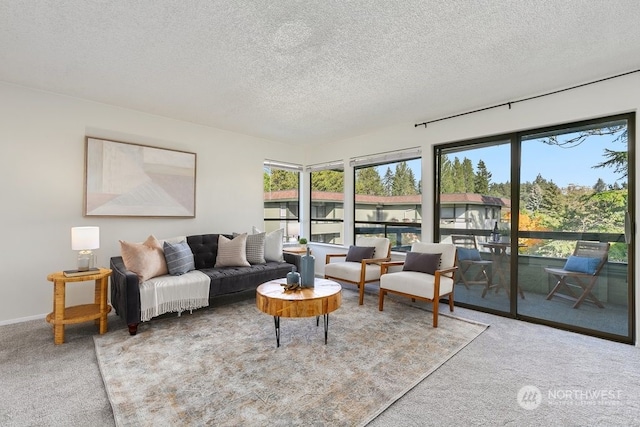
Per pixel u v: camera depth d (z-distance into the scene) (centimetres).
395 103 354
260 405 177
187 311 343
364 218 504
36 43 232
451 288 345
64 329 277
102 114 359
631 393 193
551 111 314
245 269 376
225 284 345
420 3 186
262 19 202
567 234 311
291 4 187
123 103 360
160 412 170
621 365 229
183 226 424
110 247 364
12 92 308
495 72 277
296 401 181
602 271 290
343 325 306
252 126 449
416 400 184
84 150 347
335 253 528
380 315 338
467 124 376
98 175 354
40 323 307
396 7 189
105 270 294
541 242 327
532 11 193
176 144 418
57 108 332
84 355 238
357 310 356
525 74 281
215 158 458
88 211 348
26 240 316
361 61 258
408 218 443
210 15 199
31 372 212
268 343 262
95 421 164
